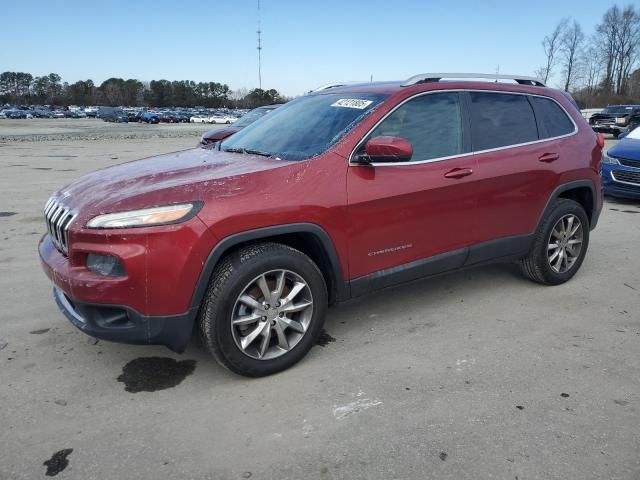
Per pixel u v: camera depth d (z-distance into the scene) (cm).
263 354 327
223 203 300
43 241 363
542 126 461
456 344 376
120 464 254
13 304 448
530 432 275
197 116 7750
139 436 275
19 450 263
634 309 439
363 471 248
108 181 337
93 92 14600
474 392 313
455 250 403
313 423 284
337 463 254
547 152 452
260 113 1126
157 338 299
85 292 289
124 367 346
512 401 303
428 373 335
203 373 338
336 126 367
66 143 2573
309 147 359
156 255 285
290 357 336
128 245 284
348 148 349
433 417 288
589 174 487
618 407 297
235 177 317
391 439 271
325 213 331
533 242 462
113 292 287
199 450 263
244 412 295
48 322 413
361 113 368
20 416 291
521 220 442
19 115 8738
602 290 482
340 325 409
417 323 412
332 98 414
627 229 730
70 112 9306
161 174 336
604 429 278
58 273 303
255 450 263
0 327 403
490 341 380
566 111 487
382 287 373
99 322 300
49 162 1599
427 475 245
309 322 339
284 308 328
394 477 244
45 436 274
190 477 245
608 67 6400
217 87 15212
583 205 513
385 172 358
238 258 311
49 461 255
